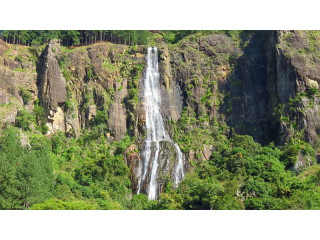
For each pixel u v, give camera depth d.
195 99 114.75
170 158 102.81
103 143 106.50
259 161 95.50
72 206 76.88
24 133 100.38
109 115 110.00
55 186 86.94
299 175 93.94
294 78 105.50
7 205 76.38
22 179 80.06
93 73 114.69
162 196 89.94
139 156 103.19
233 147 103.75
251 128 111.19
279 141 103.38
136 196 96.62
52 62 111.44
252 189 86.06
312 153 98.38
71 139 107.94
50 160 91.25
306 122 101.75
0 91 103.69
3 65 110.88
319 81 105.88
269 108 110.94
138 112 110.88
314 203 80.62
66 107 110.62
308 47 109.12
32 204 78.12
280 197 84.88
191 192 89.75
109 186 94.38
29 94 108.69
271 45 113.88
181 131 111.00
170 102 114.69
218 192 85.88
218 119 113.19
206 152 106.00
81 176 94.25
